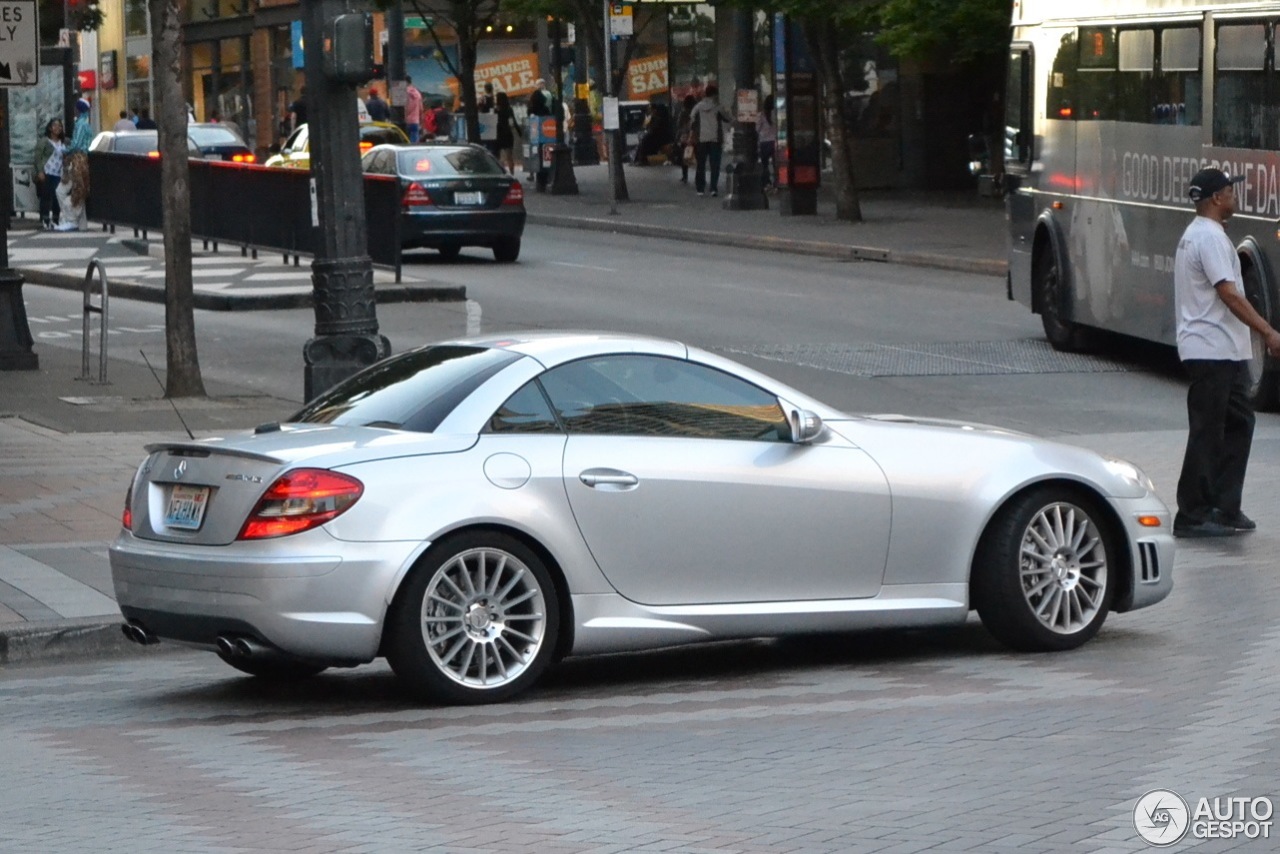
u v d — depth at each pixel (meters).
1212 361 27.47
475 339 20.80
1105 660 20.62
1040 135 50.16
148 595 19.09
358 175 31.34
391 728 18.27
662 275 68.00
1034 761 16.23
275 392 42.78
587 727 18.08
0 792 16.14
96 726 18.83
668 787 15.70
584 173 124.00
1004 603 20.83
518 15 104.81
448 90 137.12
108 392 41.81
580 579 19.20
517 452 19.08
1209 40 40.59
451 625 18.88
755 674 20.72
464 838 14.29
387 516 18.41
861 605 20.28
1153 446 35.47
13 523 28.12
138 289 61.91
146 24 157.88
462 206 70.81
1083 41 47.25
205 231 73.25
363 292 31.44
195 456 19.11
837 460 20.25
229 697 20.20
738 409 20.19
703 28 125.38
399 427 19.30
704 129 102.56
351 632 18.28
